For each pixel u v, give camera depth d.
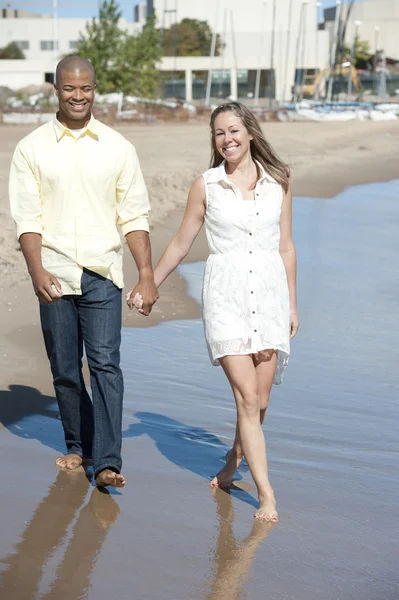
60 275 5.51
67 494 5.39
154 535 4.92
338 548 4.92
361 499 5.67
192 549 4.79
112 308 5.57
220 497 5.57
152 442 6.45
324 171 30.48
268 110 89.88
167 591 4.30
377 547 4.96
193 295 11.45
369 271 13.98
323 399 7.91
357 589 4.45
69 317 5.61
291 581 4.49
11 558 4.52
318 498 5.65
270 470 6.10
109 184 5.55
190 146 38.53
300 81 125.56
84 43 85.75
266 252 5.49
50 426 6.57
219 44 126.75
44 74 110.25
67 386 5.78
